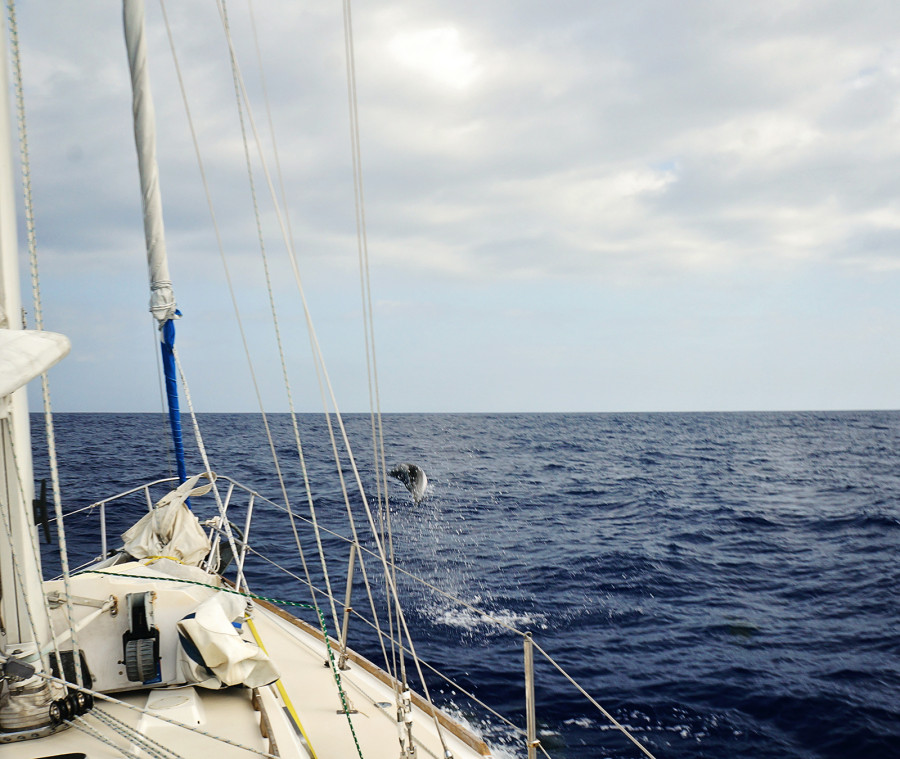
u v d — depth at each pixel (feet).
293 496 79.05
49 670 10.87
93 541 48.55
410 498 82.69
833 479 108.06
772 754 23.16
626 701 26.66
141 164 16.58
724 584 44.21
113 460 107.55
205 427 244.63
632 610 38.37
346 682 15.20
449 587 42.65
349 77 11.72
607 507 78.89
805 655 31.60
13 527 10.21
